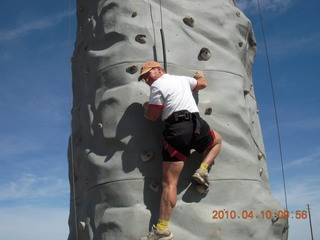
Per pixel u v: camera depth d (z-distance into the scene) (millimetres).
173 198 3639
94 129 4426
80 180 4746
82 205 4555
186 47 4477
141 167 3977
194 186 3969
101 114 4301
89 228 4133
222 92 4430
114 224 3848
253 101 5422
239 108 4477
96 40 4785
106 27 4609
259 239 3990
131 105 4148
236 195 4051
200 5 4789
